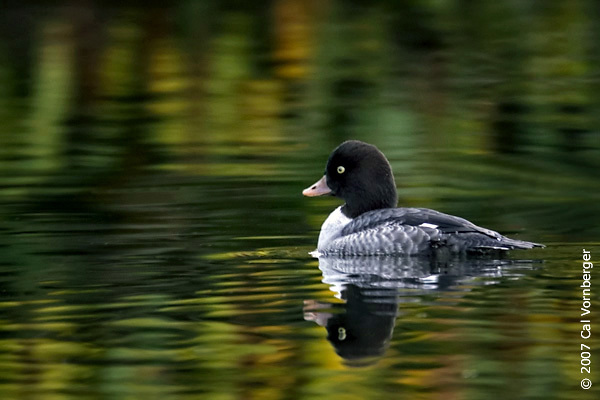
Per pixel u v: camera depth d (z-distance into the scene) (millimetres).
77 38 31141
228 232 12859
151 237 12578
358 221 11859
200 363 7902
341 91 24406
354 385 7438
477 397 7188
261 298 9547
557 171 16953
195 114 22297
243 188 15695
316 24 33219
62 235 12719
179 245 12109
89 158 18156
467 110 22047
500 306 9047
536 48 29328
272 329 8594
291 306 9250
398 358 7902
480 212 14195
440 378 7527
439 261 10930
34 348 8242
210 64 28016
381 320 8727
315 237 12648
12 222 13516
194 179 16406
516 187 15820
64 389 7449
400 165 17469
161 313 9117
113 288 10031
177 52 29562
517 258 10992
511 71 26453
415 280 10055
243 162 17672
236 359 7953
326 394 7309
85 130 20766
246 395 7289
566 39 30391
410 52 29219
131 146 19219
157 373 7715
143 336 8492
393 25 32875
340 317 8859
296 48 29797
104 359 7984
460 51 29156
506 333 8320
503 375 7543
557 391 7281
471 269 10469
